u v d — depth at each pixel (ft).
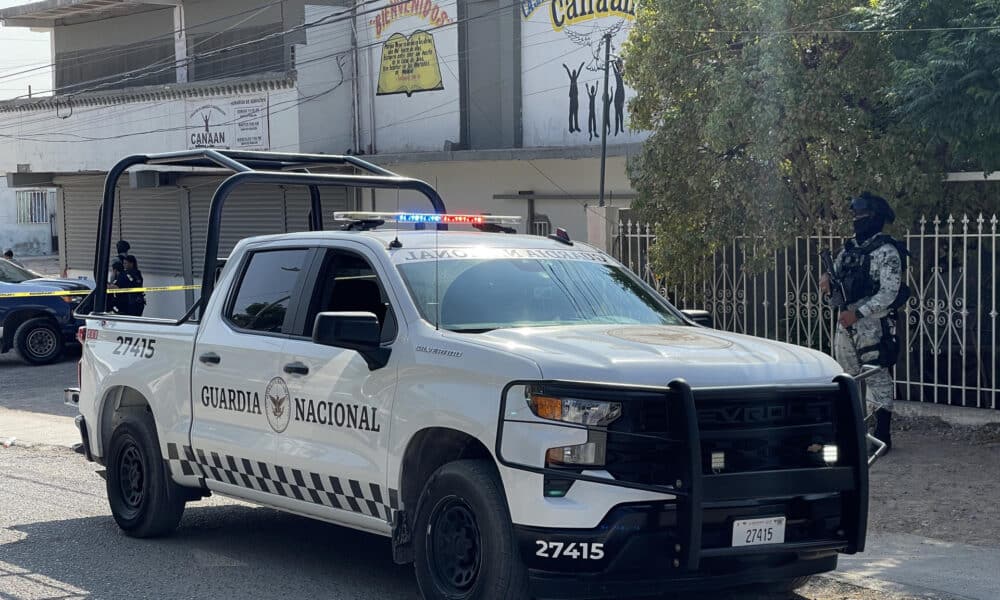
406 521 19.12
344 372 20.03
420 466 19.10
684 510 16.33
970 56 30.99
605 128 53.67
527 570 17.03
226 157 26.53
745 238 37.78
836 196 35.91
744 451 17.16
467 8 68.28
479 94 68.33
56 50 99.86
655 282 41.75
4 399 53.26
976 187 35.68
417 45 71.10
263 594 21.03
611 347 17.97
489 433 17.19
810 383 17.92
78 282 68.74
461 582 17.98
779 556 17.78
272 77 73.31
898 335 33.91
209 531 26.50
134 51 93.45
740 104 35.32
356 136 74.54
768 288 38.75
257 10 83.61
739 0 36.09
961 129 31.48
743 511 17.04
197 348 23.61
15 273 70.28
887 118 35.63
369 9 73.36
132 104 82.28
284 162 28.94
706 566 17.13
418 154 63.98
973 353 34.96
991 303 34.06
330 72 73.87
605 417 16.53
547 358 17.12
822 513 17.72
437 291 19.84
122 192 90.53
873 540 23.99
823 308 37.09
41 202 162.30
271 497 22.16
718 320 40.14
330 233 22.12
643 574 16.71
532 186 65.31
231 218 81.46
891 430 34.76
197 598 20.80
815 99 34.81
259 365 21.91
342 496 20.20
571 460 16.48
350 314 18.76
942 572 21.48
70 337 67.26
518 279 21.01
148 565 23.29
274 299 22.49
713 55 37.50
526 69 65.00
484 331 19.38
